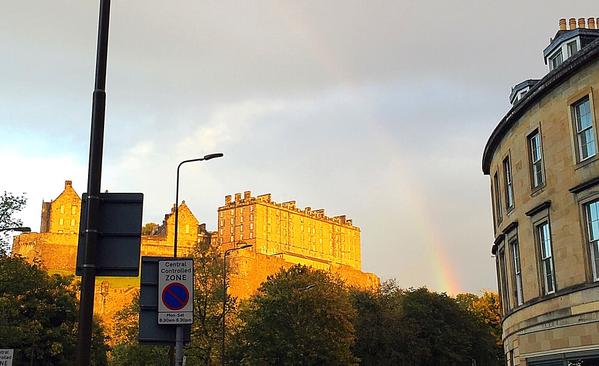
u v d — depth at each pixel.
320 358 65.25
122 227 9.05
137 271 8.92
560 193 25.89
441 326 82.94
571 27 33.47
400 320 81.50
